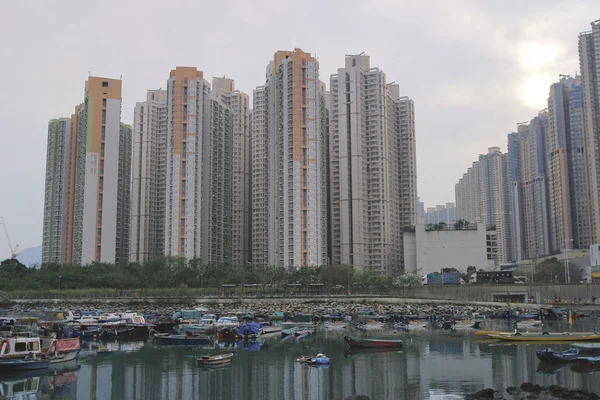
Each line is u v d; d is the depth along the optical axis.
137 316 152.75
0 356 85.88
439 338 131.12
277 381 81.12
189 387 78.12
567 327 154.62
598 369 85.50
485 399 65.81
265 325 149.62
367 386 77.06
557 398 66.06
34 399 71.81
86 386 79.00
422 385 77.19
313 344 123.56
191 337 124.75
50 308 198.62
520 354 102.06
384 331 151.25
